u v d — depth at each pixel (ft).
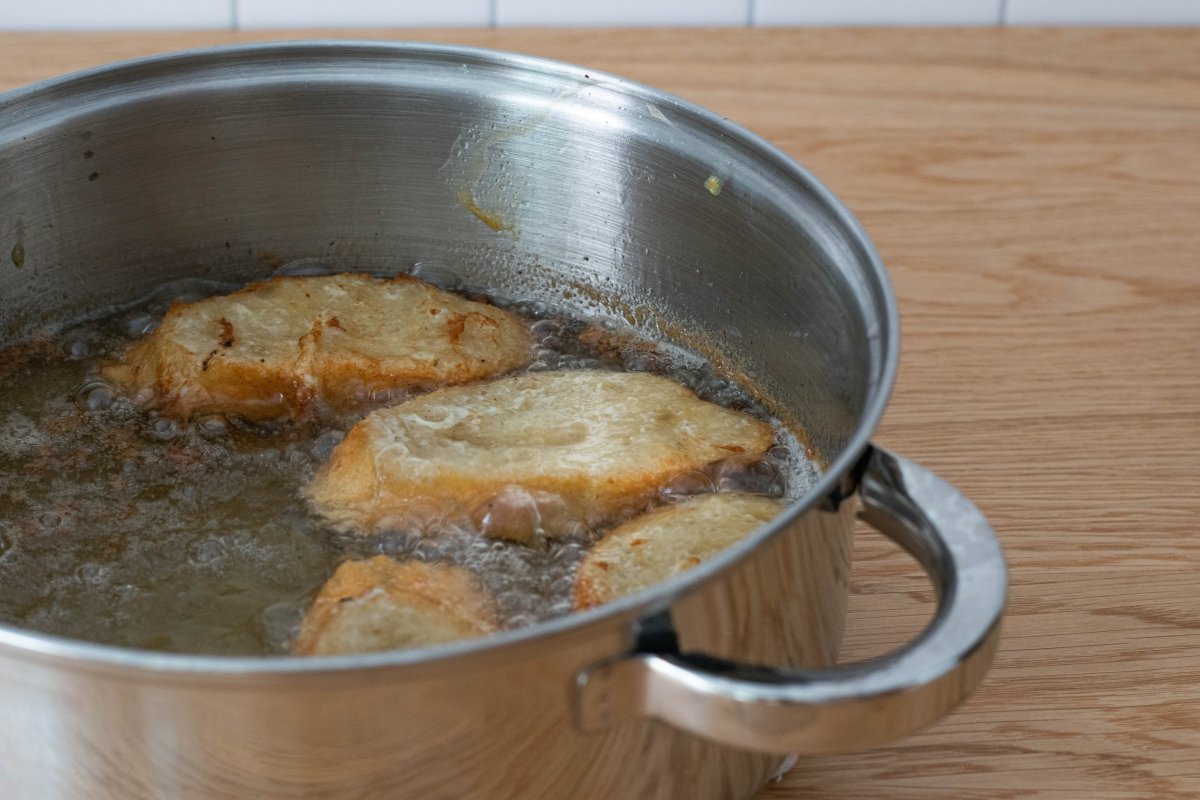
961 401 2.16
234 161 2.15
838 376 1.91
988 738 1.86
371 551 1.92
